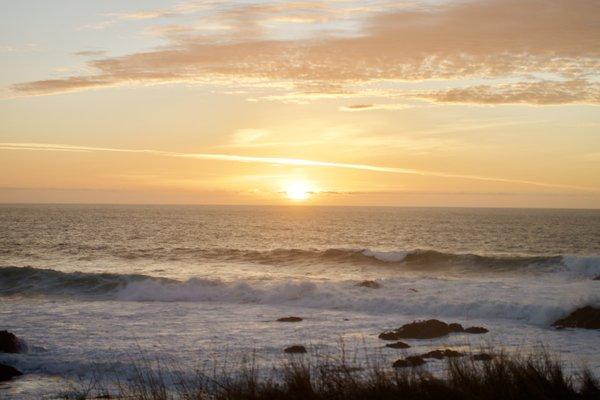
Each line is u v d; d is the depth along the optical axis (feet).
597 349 52.08
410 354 48.29
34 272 101.45
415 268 121.29
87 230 262.47
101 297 90.48
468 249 179.42
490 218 461.37
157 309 78.84
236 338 58.85
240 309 78.89
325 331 62.80
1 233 237.25
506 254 160.25
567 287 86.07
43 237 217.15
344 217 480.64
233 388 25.84
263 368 42.98
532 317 68.49
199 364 46.57
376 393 23.90
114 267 126.62
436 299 77.66
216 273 115.65
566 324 64.80
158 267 125.90
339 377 25.61
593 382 25.36
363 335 60.44
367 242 206.49
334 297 82.23
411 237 230.89
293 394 24.13
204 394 27.73
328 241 211.00
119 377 43.98
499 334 60.49
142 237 223.10
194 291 89.97
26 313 75.56
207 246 186.80
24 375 45.70
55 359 49.52
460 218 458.09
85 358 49.96
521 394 23.48
